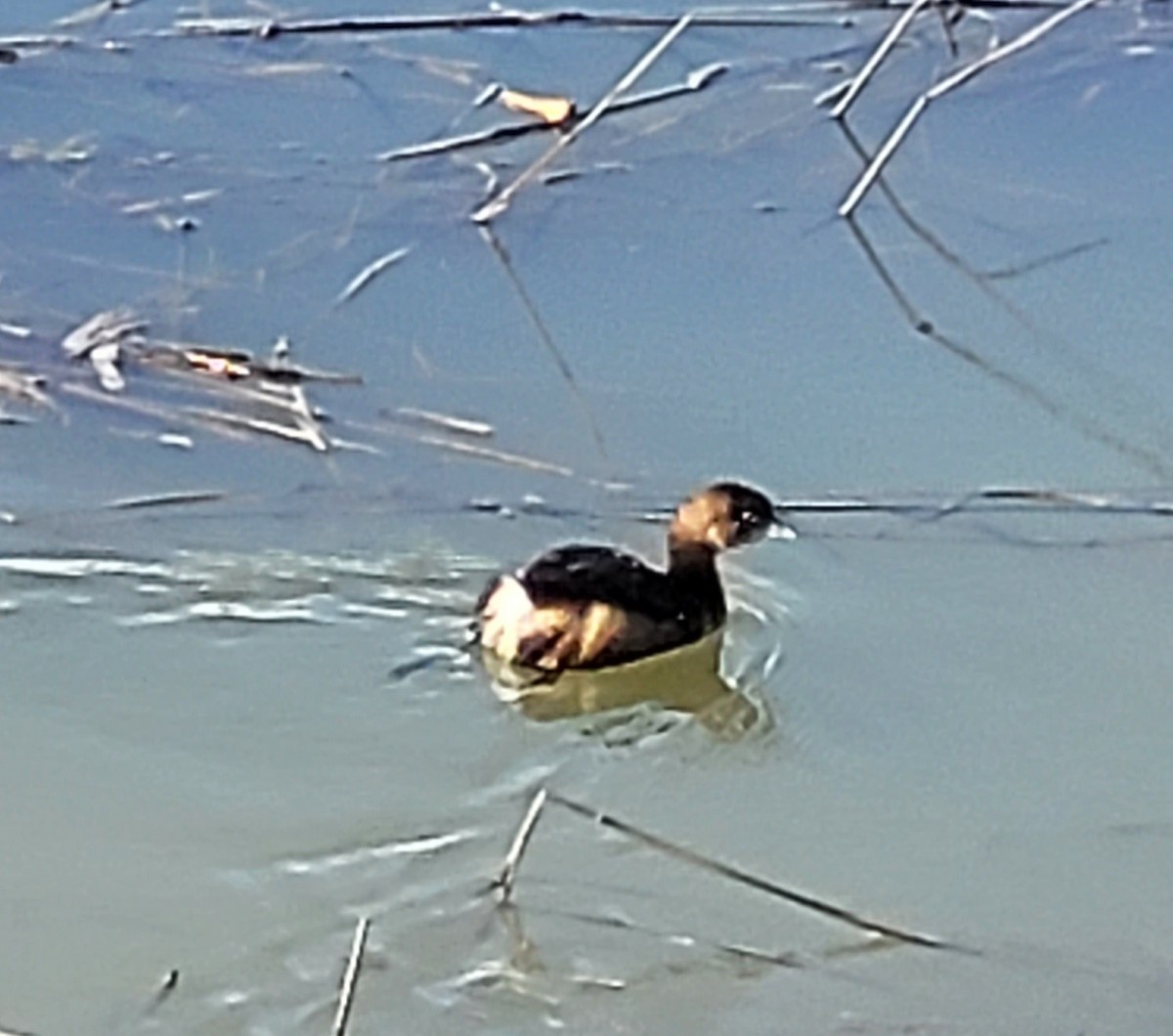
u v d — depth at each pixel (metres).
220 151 16.31
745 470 13.17
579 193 15.96
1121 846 10.52
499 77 17.28
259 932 9.76
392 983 9.45
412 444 13.32
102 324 14.27
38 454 13.05
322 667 11.64
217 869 10.15
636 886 10.12
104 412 13.42
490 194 15.88
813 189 16.09
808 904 9.96
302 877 10.12
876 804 10.86
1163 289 14.94
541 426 13.50
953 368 14.07
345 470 13.04
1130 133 16.70
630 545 12.62
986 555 12.60
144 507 12.65
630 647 11.84
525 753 11.19
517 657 11.76
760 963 9.66
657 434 13.48
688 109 16.94
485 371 14.00
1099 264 15.20
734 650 12.06
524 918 9.88
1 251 15.10
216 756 10.94
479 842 10.41
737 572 12.56
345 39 17.56
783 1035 9.25
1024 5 18.05
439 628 11.97
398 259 15.12
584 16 17.80
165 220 15.53
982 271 15.12
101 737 11.02
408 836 10.43
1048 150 16.56
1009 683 11.70
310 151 16.38
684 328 14.44
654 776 11.07
